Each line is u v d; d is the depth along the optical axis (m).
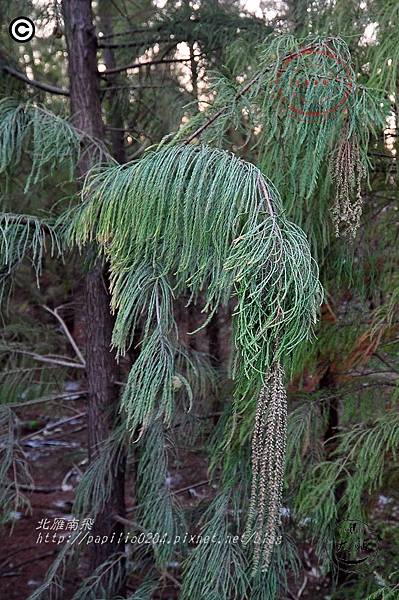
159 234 1.03
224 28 1.97
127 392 1.07
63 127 1.46
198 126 1.26
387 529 1.98
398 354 1.85
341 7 1.61
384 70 1.40
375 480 1.66
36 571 2.83
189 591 1.58
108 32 2.48
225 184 0.96
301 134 1.18
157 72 2.44
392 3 1.46
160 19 2.19
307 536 1.80
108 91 2.25
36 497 3.46
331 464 1.70
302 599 2.11
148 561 1.91
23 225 1.44
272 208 0.94
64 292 2.91
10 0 2.10
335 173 1.14
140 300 1.07
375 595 1.51
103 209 1.06
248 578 1.63
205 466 2.21
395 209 1.86
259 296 0.86
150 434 1.78
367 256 1.81
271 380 0.92
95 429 2.00
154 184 0.98
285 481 1.63
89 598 1.84
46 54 2.48
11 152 1.43
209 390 1.89
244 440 1.59
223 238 0.96
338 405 1.99
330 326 1.80
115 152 2.26
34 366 2.32
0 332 2.35
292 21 1.84
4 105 1.47
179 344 1.60
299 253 0.89
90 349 1.98
